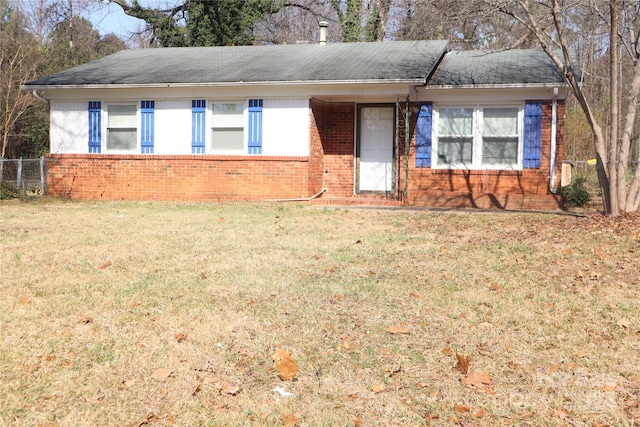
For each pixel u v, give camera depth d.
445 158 16.77
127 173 17.73
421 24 19.20
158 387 4.26
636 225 11.12
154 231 10.91
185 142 17.34
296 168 16.58
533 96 15.88
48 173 18.28
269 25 33.84
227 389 4.24
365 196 17.55
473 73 16.59
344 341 5.17
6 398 4.00
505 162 16.39
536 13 14.17
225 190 17.11
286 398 4.14
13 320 5.57
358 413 3.95
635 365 4.64
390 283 7.08
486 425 3.79
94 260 8.23
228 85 16.41
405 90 15.68
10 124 23.08
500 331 5.45
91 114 17.92
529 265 8.11
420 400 4.12
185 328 5.46
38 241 9.70
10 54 23.97
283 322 5.66
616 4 11.78
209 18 27.72
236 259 8.37
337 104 17.64
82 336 5.20
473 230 11.30
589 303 6.29
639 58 12.42
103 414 3.86
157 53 21.08
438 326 5.57
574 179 17.75
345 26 29.98
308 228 11.45
